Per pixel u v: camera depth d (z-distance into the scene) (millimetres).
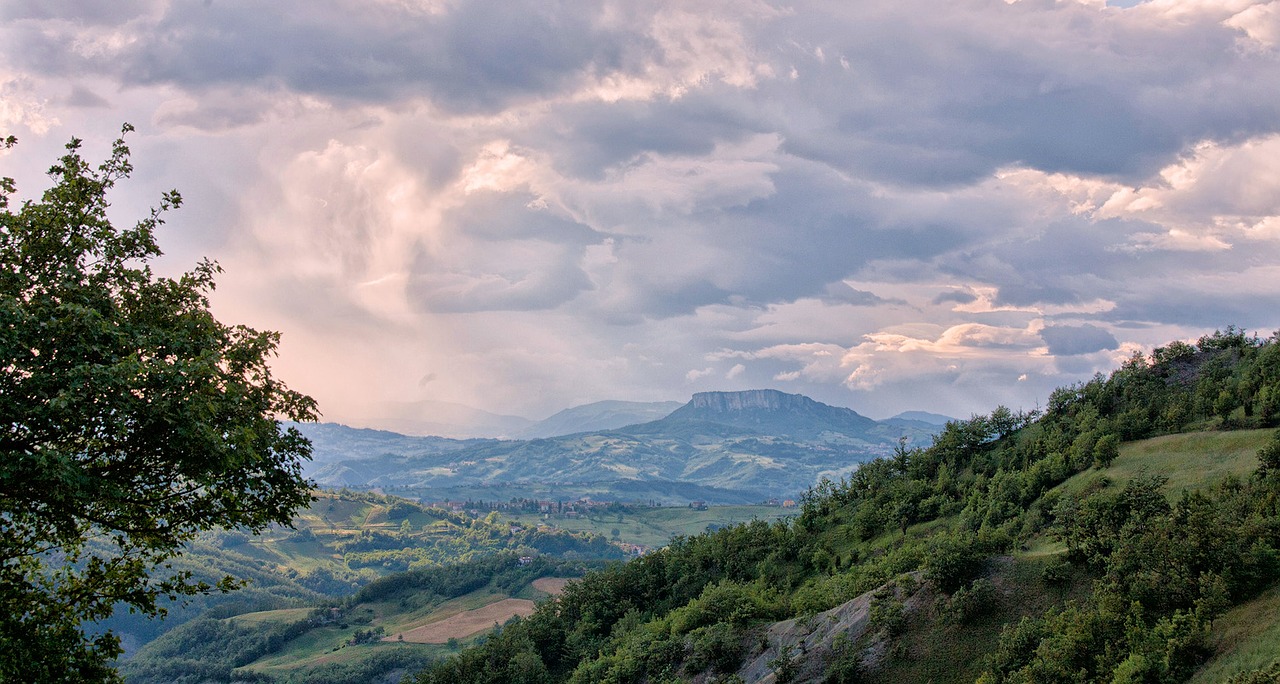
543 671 140875
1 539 27844
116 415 26125
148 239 32125
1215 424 117812
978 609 80062
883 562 112938
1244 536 66500
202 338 30828
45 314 26219
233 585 32875
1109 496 83375
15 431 26219
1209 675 55000
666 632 120875
